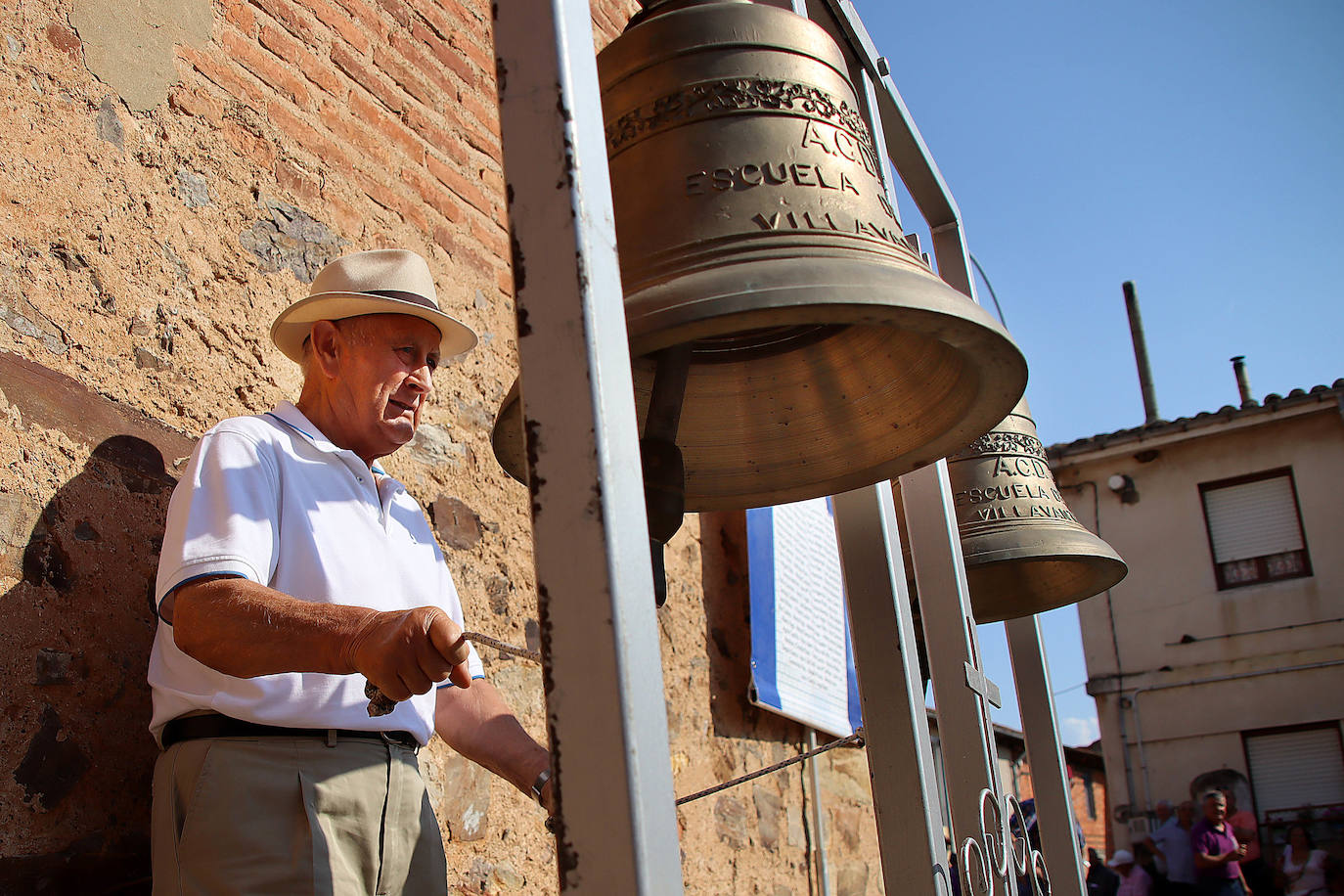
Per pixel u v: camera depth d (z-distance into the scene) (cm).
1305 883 1297
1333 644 1440
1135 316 2150
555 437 102
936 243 277
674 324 127
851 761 482
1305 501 1490
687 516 417
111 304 222
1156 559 1552
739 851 389
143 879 194
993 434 277
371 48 317
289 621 147
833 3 227
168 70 252
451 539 296
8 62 216
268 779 172
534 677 309
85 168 225
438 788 266
